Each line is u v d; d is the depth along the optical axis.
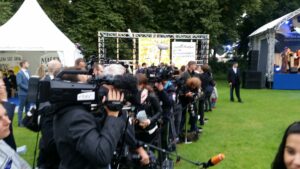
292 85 22.12
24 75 9.46
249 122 10.82
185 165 6.44
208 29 25.69
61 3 24.73
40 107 3.08
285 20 21.91
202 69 10.91
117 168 3.01
